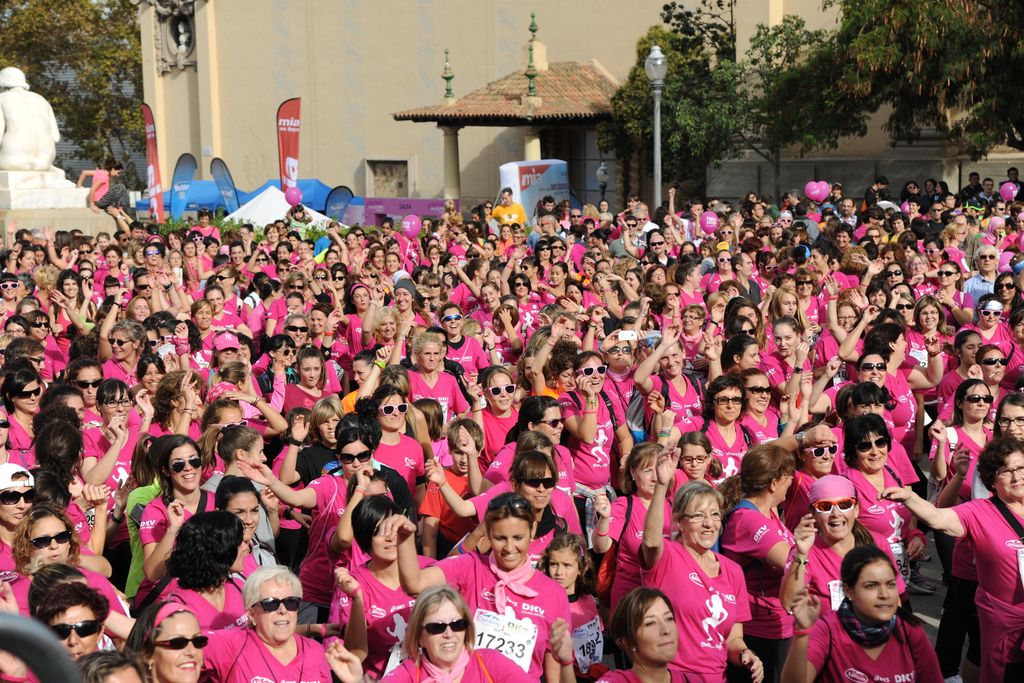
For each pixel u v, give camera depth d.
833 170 56.97
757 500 12.53
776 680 12.11
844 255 27.44
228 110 86.38
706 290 26.92
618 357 17.39
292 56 82.62
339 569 11.02
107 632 10.70
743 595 11.37
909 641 9.94
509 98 67.12
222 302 24.14
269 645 10.03
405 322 20.31
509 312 23.61
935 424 15.53
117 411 15.73
